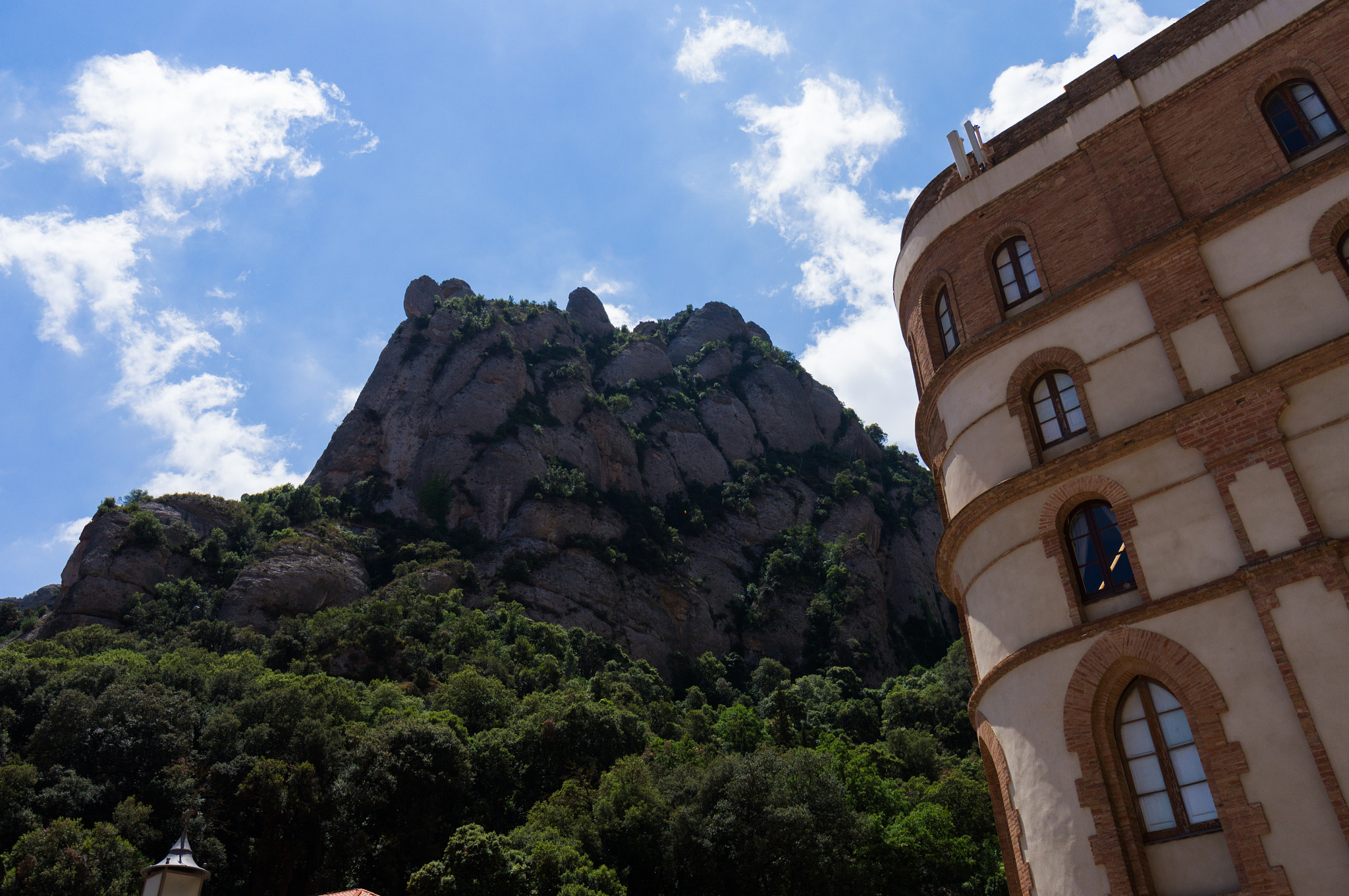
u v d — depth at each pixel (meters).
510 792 76.06
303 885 63.72
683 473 181.62
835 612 151.88
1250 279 19.81
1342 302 18.56
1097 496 20.73
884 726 114.75
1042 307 22.72
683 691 132.38
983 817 70.81
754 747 96.12
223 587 124.19
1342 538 17.08
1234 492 18.58
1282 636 17.19
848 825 60.00
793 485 185.62
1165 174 22.05
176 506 135.25
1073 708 19.23
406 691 97.94
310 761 69.88
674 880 61.56
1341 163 19.12
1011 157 25.16
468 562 135.12
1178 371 20.12
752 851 58.38
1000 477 22.44
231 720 75.50
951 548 23.88
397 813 65.88
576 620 133.62
